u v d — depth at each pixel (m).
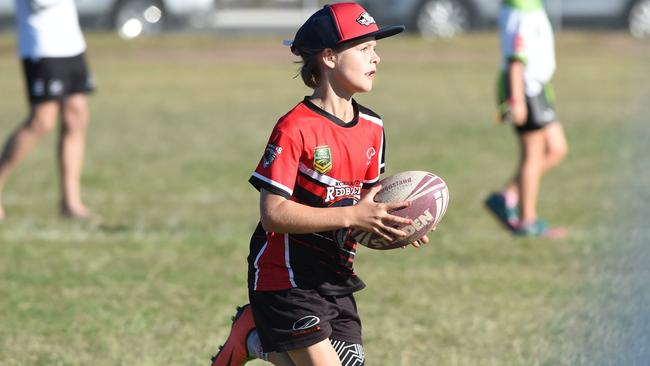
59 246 29.91
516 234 31.62
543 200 37.50
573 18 99.38
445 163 45.09
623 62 82.81
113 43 93.81
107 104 65.62
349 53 14.48
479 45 92.25
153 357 20.19
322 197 14.57
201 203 37.34
